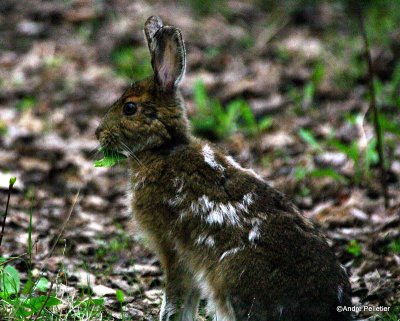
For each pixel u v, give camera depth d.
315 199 13.36
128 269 11.02
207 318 9.66
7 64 19.91
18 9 22.62
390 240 11.27
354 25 20.84
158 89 9.45
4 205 13.11
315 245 8.19
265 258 8.12
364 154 14.55
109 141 9.62
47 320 8.64
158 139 9.41
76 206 13.51
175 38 9.40
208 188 8.77
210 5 22.67
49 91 18.66
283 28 21.55
